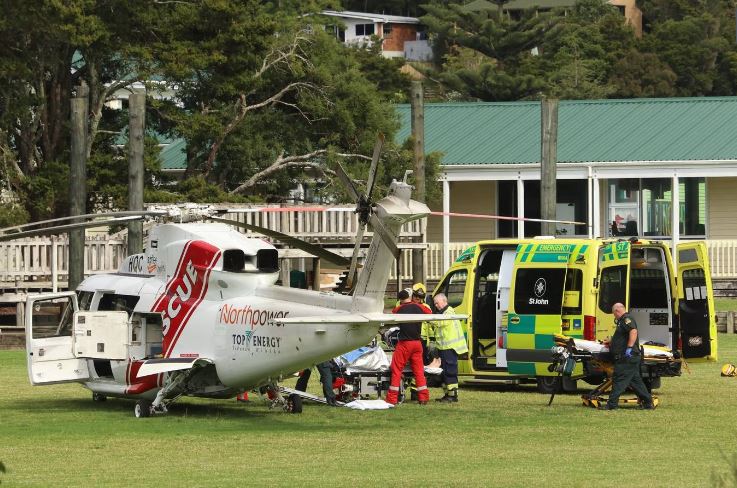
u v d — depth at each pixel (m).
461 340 59.19
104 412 56.09
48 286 96.88
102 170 108.88
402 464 41.47
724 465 40.94
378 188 108.00
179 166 128.88
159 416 54.09
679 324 63.12
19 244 96.62
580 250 61.66
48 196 104.75
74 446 45.62
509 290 63.31
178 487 37.34
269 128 116.62
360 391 58.88
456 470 40.25
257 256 53.31
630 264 62.53
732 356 79.31
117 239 98.44
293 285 102.19
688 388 63.78
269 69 115.06
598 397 56.69
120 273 59.47
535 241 63.31
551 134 89.62
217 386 53.91
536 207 129.38
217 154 117.19
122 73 116.19
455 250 122.25
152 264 57.06
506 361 63.19
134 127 86.88
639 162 119.00
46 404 59.41
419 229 106.06
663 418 52.53
